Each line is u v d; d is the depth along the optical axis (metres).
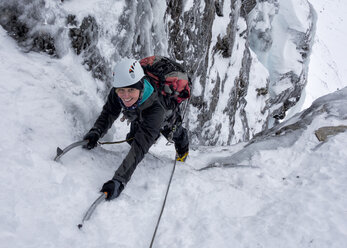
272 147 3.35
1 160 1.98
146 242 2.03
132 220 2.14
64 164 2.32
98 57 3.67
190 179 2.69
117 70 2.09
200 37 7.04
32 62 2.86
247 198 2.59
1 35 2.81
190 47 6.71
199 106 8.05
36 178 2.02
